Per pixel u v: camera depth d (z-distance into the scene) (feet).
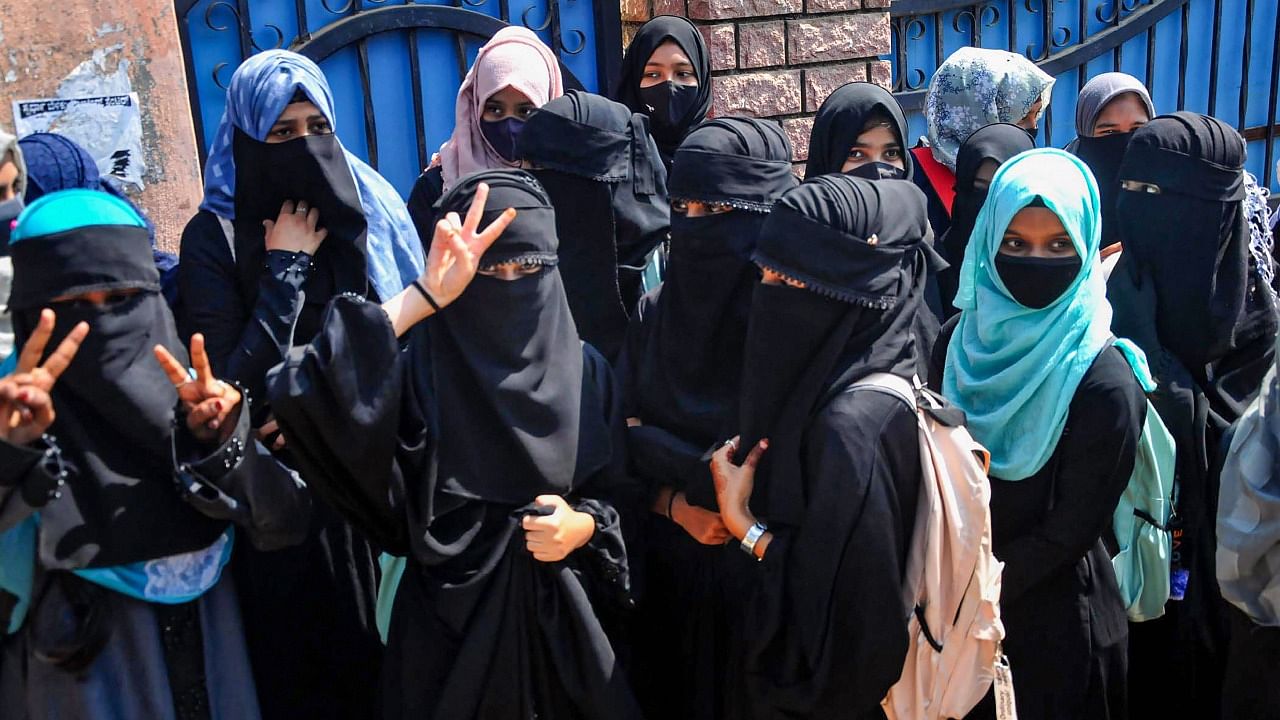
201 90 12.21
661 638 8.20
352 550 8.39
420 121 13.20
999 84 12.88
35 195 8.91
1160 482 8.50
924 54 15.99
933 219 13.17
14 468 5.89
